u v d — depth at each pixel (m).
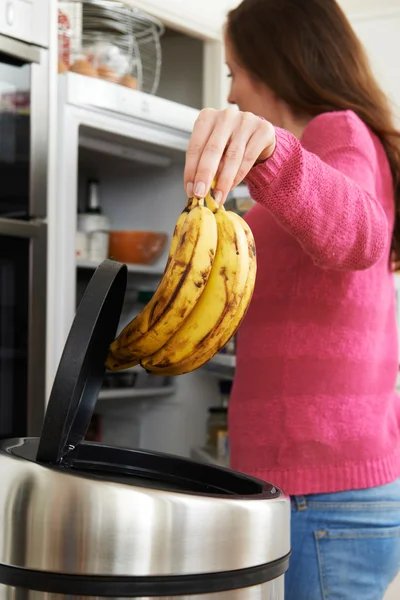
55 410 0.52
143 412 2.21
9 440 0.63
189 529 0.48
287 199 0.71
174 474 0.67
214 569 0.49
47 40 1.60
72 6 1.92
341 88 1.05
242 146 0.64
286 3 1.07
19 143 1.56
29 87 1.57
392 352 1.05
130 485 0.48
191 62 2.40
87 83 1.66
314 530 0.95
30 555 0.48
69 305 1.64
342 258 0.77
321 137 0.90
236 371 1.04
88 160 2.00
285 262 0.97
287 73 1.07
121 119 1.75
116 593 0.47
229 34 1.14
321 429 0.95
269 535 0.52
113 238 2.03
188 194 0.62
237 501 0.50
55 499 0.48
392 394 1.07
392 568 0.99
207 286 0.58
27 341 1.57
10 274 1.55
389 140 1.05
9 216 1.55
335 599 0.95
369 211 0.76
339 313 0.95
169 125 1.84
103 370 0.66
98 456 0.68
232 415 1.02
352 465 0.95
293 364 0.96
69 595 0.47
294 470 0.95
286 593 0.97
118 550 0.47
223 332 0.60
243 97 1.15
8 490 0.50
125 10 1.99
